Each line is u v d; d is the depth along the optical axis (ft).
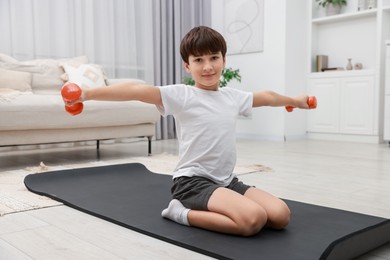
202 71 4.16
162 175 7.34
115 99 3.86
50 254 3.64
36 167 8.63
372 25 14.42
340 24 15.25
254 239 3.80
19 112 8.29
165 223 4.40
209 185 4.13
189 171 4.19
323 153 11.06
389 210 5.20
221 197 3.96
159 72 15.58
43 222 4.64
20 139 8.54
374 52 14.42
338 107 14.65
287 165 8.94
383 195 6.04
